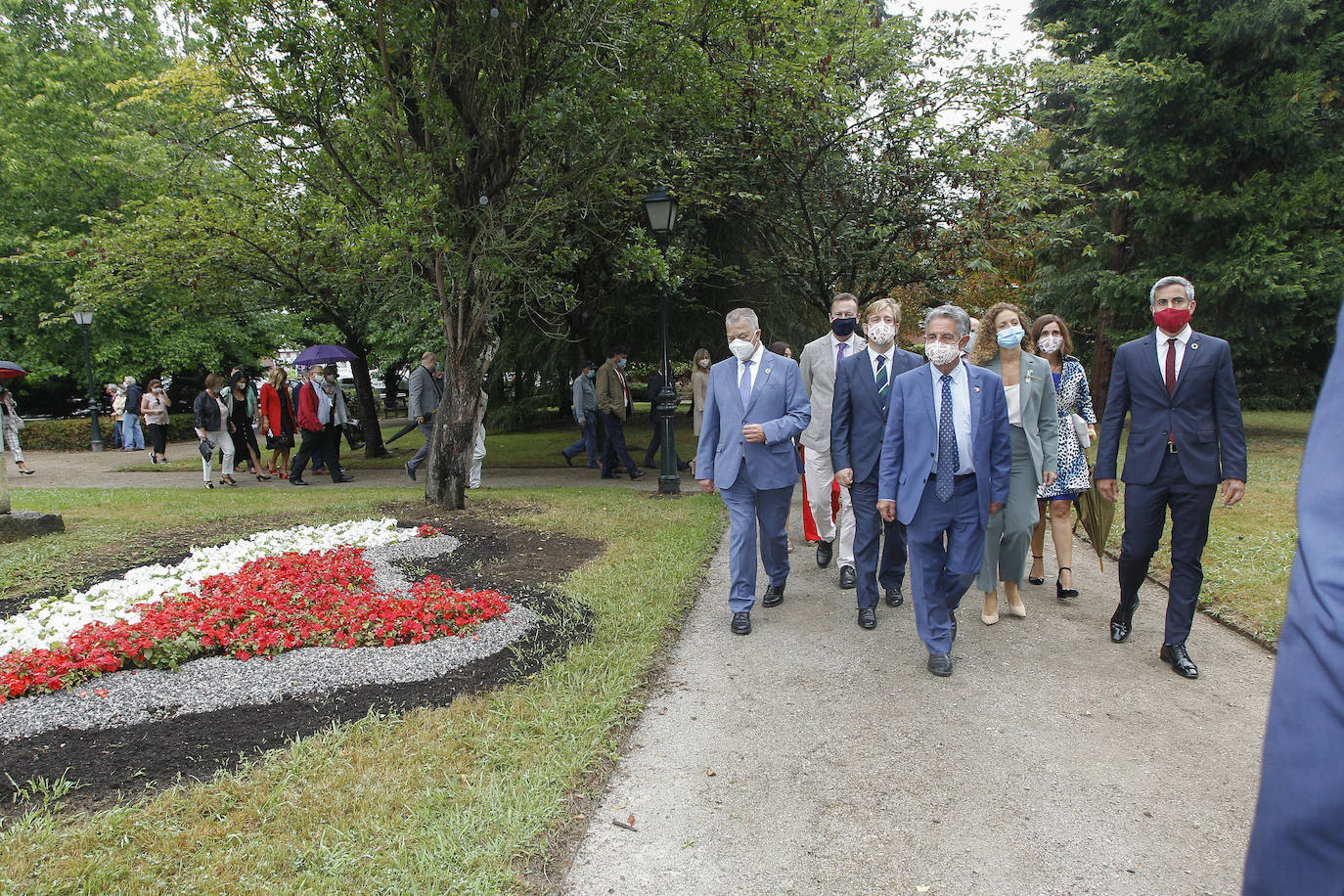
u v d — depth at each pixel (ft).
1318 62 46.42
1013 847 9.23
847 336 21.25
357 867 8.53
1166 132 49.57
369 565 20.47
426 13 23.91
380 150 27.66
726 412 16.97
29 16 81.87
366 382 55.57
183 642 14.16
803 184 39.73
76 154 72.49
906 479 14.53
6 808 9.68
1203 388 13.99
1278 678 3.19
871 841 9.37
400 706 12.55
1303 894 2.93
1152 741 11.71
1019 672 14.42
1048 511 20.17
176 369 82.23
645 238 33.40
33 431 71.97
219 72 25.62
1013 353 16.79
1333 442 3.31
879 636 16.48
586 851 9.16
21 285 73.31
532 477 42.88
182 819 9.34
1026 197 38.60
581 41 26.25
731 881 8.64
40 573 20.85
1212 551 22.04
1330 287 45.27
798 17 33.71
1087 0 53.42
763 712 12.86
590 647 15.08
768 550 18.24
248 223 41.01
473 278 28.63
